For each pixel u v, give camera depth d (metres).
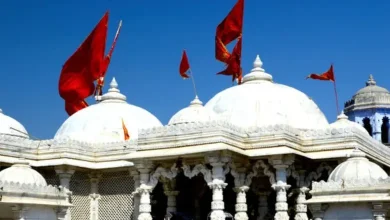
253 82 31.06
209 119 26.58
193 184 30.23
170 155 25.05
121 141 30.45
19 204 20.95
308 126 28.66
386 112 45.34
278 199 24.91
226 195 29.86
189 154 24.62
